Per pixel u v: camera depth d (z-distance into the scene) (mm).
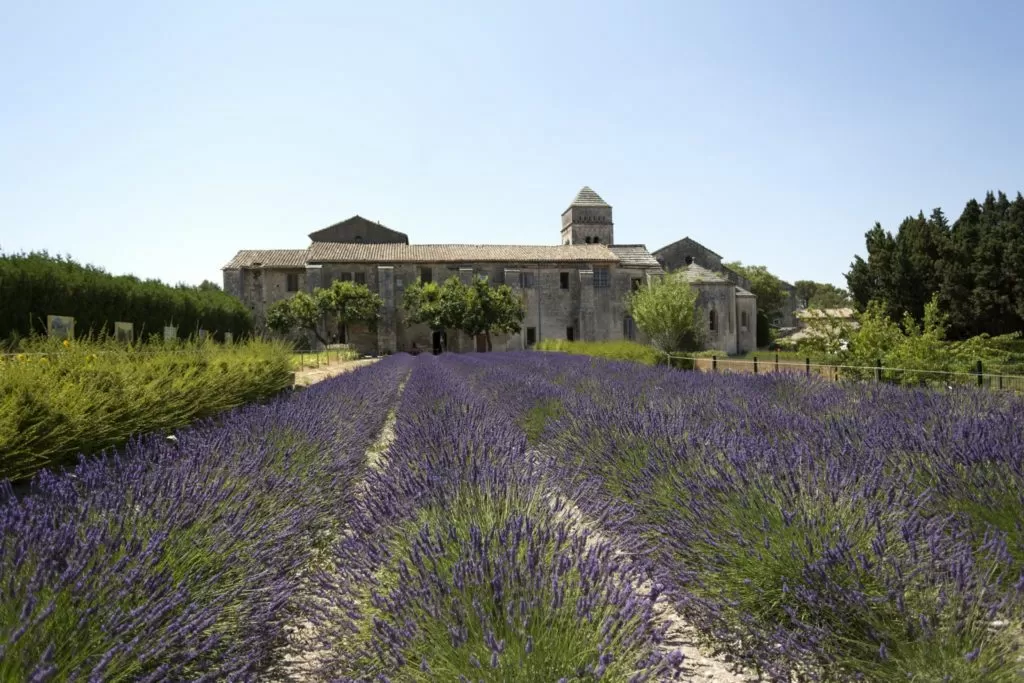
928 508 3230
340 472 4758
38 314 17969
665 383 9367
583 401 7051
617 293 46219
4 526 2361
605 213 55156
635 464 4281
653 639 2111
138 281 24297
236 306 35375
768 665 2322
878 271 23297
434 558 2523
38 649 1785
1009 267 20203
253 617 2383
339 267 44938
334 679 2225
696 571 2855
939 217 25344
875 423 4945
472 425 5809
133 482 3297
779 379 9469
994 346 11234
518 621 2008
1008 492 3125
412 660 2127
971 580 2254
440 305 41031
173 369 9070
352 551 2893
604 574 2373
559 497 3492
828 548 2508
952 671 1989
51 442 5387
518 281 45062
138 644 1931
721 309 42688
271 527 3164
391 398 12172
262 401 11383
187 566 2457
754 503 3031
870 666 2168
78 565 2107
